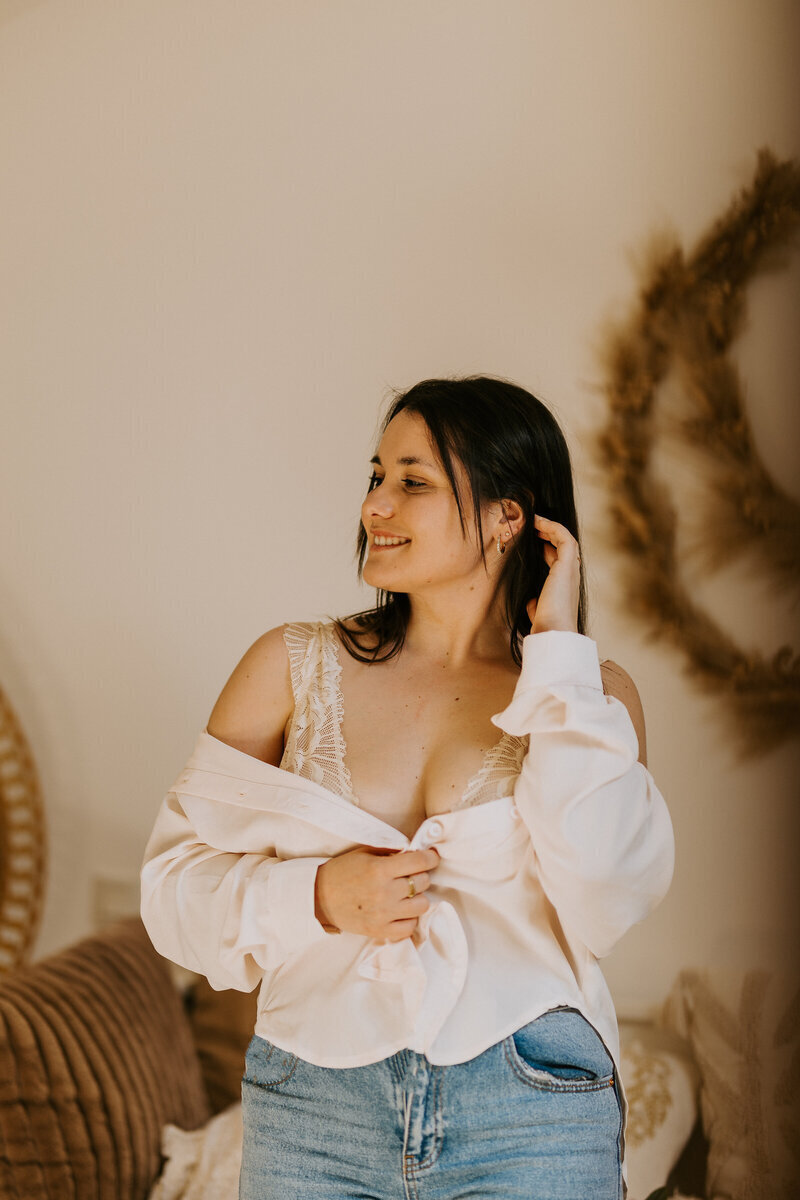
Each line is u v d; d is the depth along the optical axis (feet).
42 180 11.68
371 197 10.66
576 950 4.41
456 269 10.40
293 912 4.25
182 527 11.30
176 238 11.28
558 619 4.50
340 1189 4.13
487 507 4.78
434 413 4.75
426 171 10.48
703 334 9.66
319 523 10.87
